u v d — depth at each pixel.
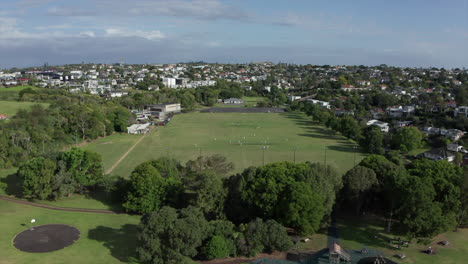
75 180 90.50
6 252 61.88
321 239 70.31
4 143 118.75
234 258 62.34
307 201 66.19
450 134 169.00
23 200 88.50
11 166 118.12
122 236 69.94
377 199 83.12
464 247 67.62
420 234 65.25
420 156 140.75
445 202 71.50
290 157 140.62
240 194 74.62
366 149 155.12
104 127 179.50
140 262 60.38
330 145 165.88
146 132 195.25
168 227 59.06
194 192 80.56
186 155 141.88
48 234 69.69
